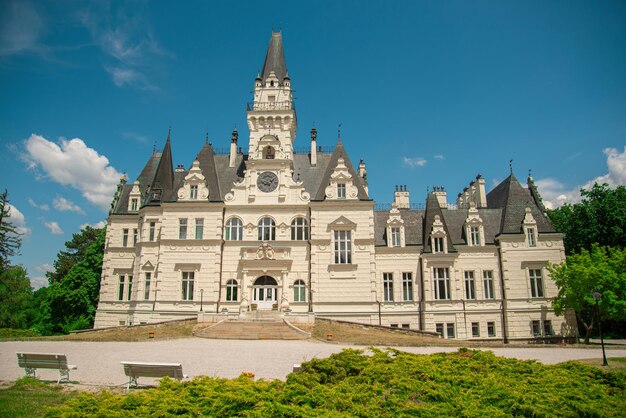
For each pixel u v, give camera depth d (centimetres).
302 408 1407
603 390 1708
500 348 3744
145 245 6253
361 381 1750
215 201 6219
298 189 6303
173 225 6153
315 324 4909
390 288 6212
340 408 1474
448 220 6550
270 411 1371
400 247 6266
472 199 7219
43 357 2216
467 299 6066
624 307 5056
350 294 5922
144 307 6038
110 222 6688
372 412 1426
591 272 5231
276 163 6362
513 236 6188
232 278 6016
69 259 10256
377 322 5838
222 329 4578
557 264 5941
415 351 3453
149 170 7244
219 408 1420
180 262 6028
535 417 1450
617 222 7100
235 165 6744
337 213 6156
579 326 7469
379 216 6656
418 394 1588
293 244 6109
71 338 4106
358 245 6062
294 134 7256
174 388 1600
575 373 1934
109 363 2775
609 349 3831
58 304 7731
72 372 2469
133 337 4144
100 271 7700
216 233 6097
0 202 6594
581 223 7469
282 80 6956
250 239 6134
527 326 5922
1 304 8131
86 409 1405
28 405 1739
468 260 6219
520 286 6053
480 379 1731
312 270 5984
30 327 9469
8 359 2919
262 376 2403
